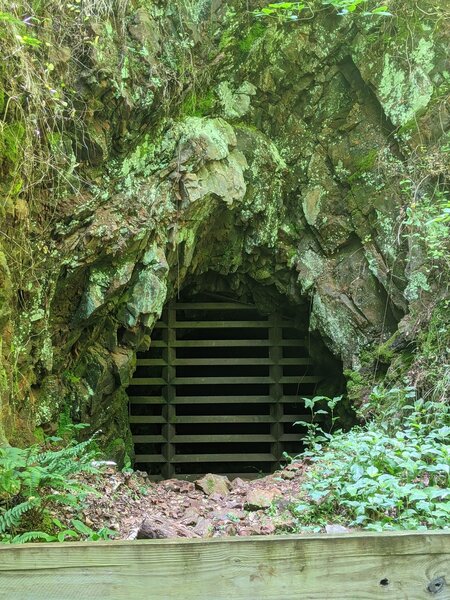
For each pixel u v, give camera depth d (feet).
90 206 21.26
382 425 22.29
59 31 19.92
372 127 26.89
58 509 15.98
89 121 20.85
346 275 27.27
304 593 5.84
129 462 22.94
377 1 25.90
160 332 30.27
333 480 16.37
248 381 28.78
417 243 25.14
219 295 29.58
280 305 29.12
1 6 17.30
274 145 27.50
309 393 31.48
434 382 22.50
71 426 21.76
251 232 27.71
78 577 5.74
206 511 18.95
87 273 22.08
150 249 23.34
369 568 5.89
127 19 22.16
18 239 18.29
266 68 26.66
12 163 17.16
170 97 23.36
